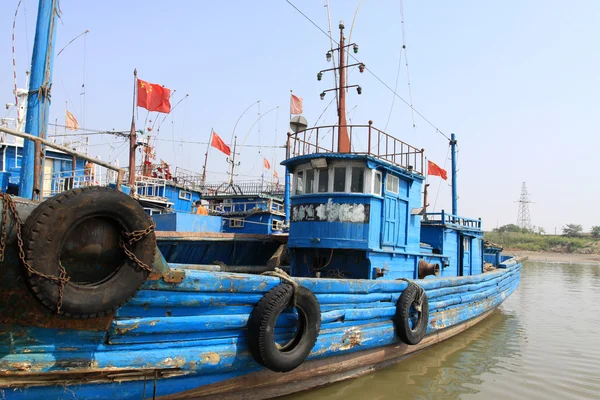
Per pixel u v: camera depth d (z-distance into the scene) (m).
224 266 11.06
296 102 20.22
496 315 18.31
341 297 7.96
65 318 5.07
